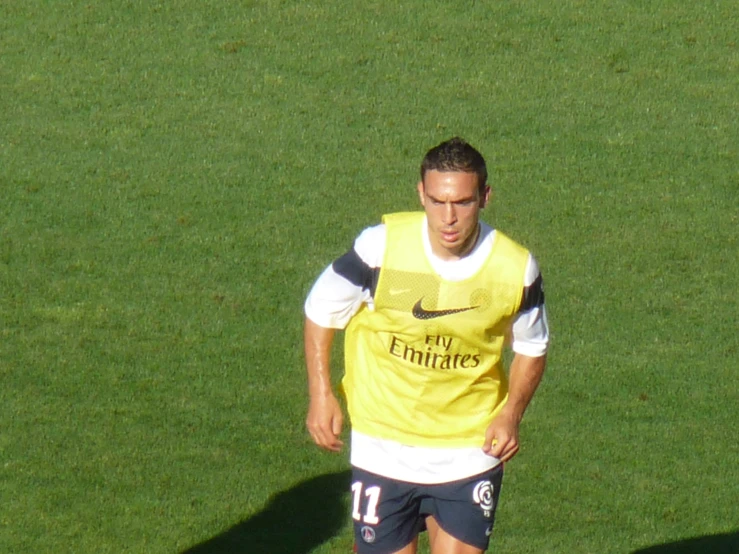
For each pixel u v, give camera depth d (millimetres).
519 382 18094
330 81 44625
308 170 39219
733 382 28875
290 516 23922
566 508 24312
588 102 43531
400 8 49406
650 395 28344
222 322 31078
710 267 34125
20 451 25734
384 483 18672
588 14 49094
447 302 17453
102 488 24625
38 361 29156
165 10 49125
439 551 18844
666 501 24625
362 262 17625
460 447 18438
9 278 32750
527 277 17469
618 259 34562
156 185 38031
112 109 42656
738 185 38531
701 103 43531
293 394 28172
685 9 49500
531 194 38031
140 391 28109
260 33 47625
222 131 41469
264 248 34781
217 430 26734
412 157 40156
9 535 23047
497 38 47438
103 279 32875
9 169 38656
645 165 39656
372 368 18438
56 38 47125
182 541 23078
